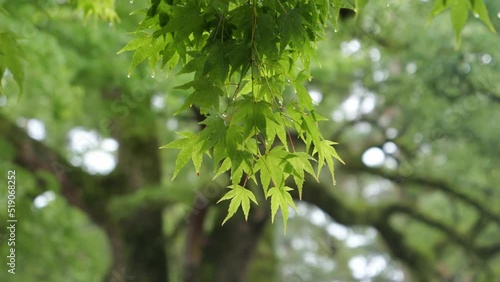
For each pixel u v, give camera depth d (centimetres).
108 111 1339
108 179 1407
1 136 1316
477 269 1566
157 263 1404
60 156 1370
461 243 1509
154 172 1454
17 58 398
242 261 1421
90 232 1817
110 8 607
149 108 1293
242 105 308
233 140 308
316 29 320
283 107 318
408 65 1442
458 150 1592
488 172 1602
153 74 336
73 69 1167
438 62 1370
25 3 1077
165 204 1341
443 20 1384
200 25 311
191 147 317
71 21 1154
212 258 1412
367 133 1897
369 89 1566
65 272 1453
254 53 307
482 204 1495
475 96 1423
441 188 1497
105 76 1198
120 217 1348
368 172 1481
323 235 3067
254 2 310
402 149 1513
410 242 1516
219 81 311
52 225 1379
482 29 1327
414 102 1473
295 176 320
